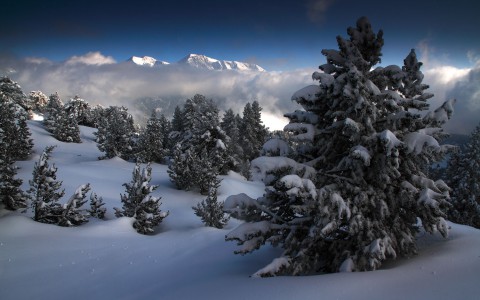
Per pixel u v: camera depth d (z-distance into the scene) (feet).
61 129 229.04
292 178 23.90
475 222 88.79
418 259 26.13
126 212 72.64
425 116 27.96
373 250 23.84
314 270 30.53
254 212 31.73
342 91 28.37
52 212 64.18
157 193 118.32
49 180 63.41
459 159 95.45
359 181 27.99
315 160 31.65
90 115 327.26
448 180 97.40
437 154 28.86
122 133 187.52
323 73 29.43
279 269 25.81
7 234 50.08
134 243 52.21
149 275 36.29
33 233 52.54
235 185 151.33
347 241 28.68
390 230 28.07
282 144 32.86
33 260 40.88
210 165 128.57
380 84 30.68
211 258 40.81
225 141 161.27
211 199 81.25
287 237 29.14
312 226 26.48
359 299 18.84
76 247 48.06
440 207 27.63
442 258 24.54
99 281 34.88
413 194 27.37
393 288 19.77
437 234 33.78
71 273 37.22
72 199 64.80
